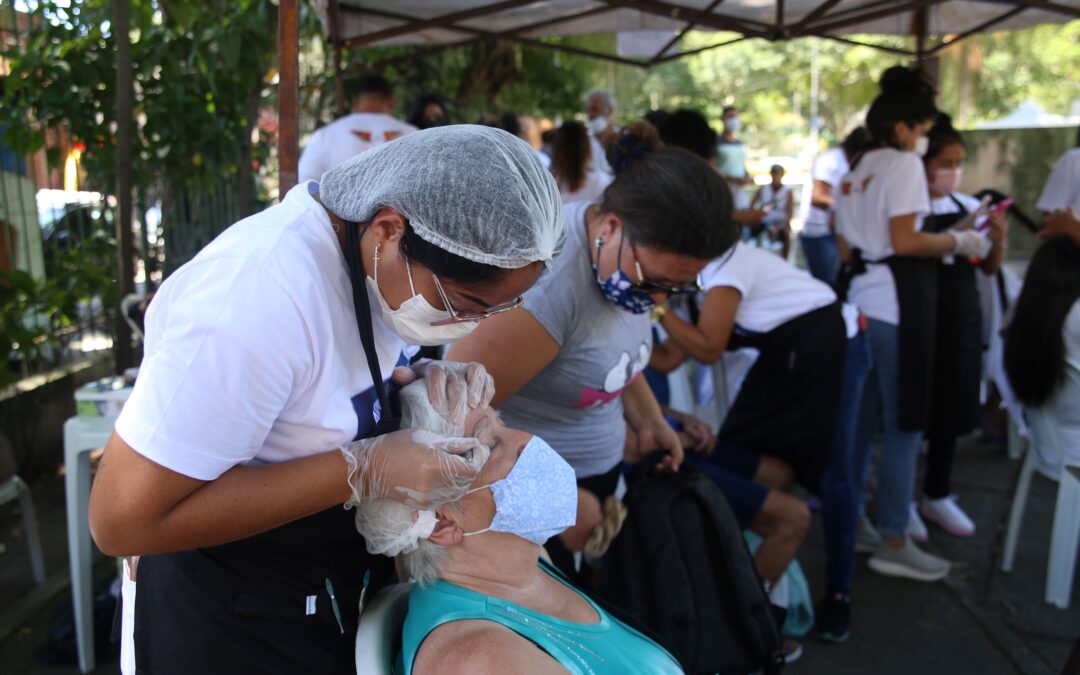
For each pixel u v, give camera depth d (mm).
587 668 1355
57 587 3480
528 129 6188
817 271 6988
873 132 3434
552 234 1126
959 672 2922
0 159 4559
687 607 1944
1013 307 3768
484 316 1201
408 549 1378
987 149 9625
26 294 4238
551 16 4613
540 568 1583
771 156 37750
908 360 3303
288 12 1927
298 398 1162
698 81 29750
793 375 2723
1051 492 4449
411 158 1087
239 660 1289
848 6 4301
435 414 1318
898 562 3582
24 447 4617
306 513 1164
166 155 4574
